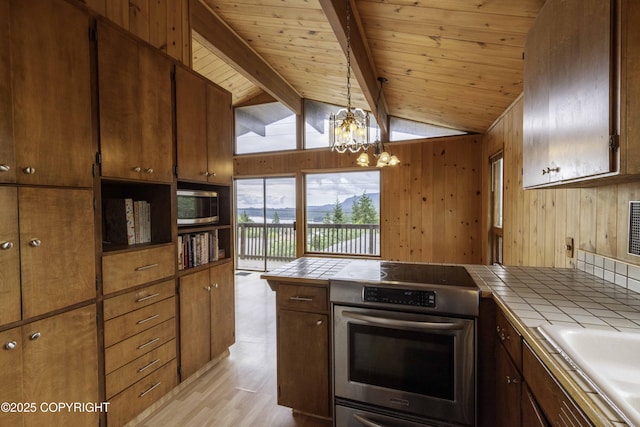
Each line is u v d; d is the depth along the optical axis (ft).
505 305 4.24
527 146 5.40
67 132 4.92
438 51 7.34
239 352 9.10
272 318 11.78
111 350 5.65
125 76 5.91
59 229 4.82
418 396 5.13
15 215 4.29
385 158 9.52
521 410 3.75
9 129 4.22
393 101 12.68
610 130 3.19
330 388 5.93
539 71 4.86
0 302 4.14
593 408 2.19
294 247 17.89
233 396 7.01
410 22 6.50
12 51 4.24
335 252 16.87
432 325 4.94
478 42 6.51
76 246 5.07
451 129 14.20
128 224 6.56
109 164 5.61
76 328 5.07
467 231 13.96
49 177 4.68
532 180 5.18
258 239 18.86
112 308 5.68
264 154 17.52
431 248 14.56
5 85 4.17
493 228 12.44
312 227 17.28
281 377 6.28
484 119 11.48
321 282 5.81
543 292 4.80
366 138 8.11
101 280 5.48
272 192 18.26
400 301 5.17
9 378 4.24
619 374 3.03
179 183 8.57
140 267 6.24
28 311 4.44
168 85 6.95
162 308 6.75
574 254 6.20
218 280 8.54
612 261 5.15
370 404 5.44
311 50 10.94
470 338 4.87
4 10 4.17
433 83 9.40
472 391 4.89
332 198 16.88
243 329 10.77
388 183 15.23
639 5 3.04
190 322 7.53
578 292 4.78
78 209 5.09
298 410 6.34
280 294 6.17
